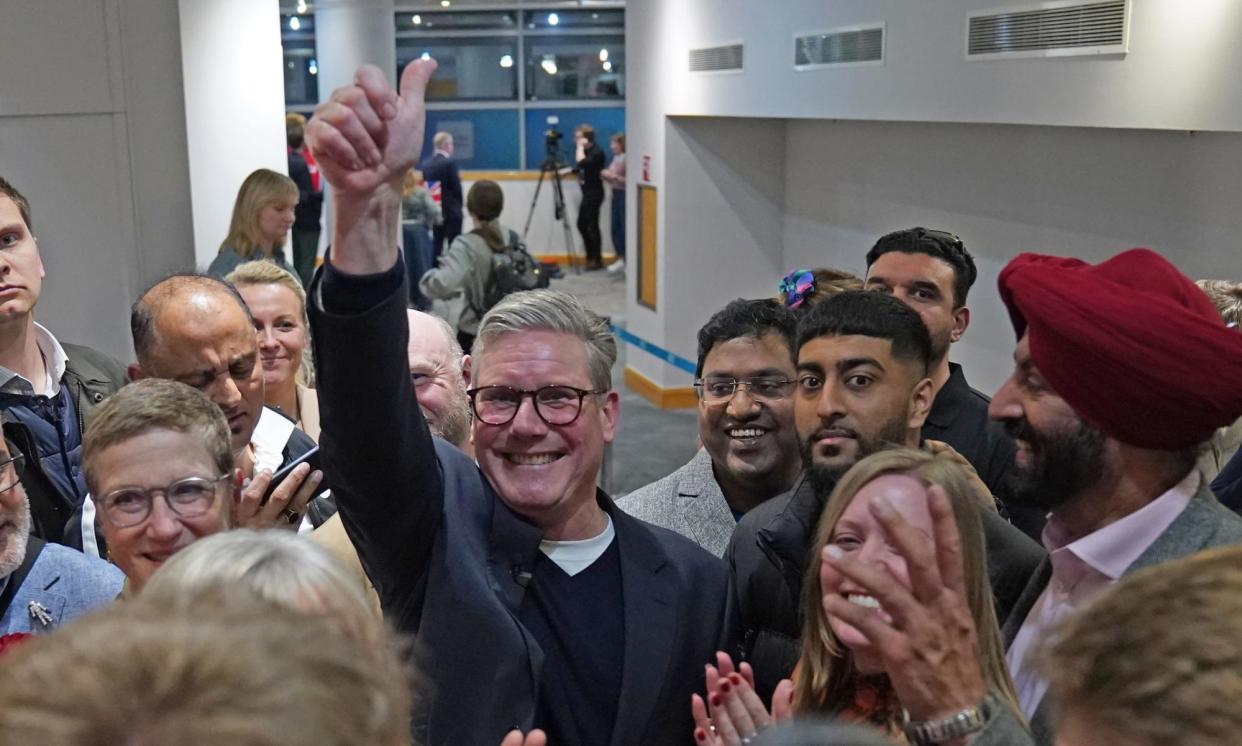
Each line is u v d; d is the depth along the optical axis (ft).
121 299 18.22
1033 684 4.93
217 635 2.03
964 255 9.70
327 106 4.62
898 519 3.90
